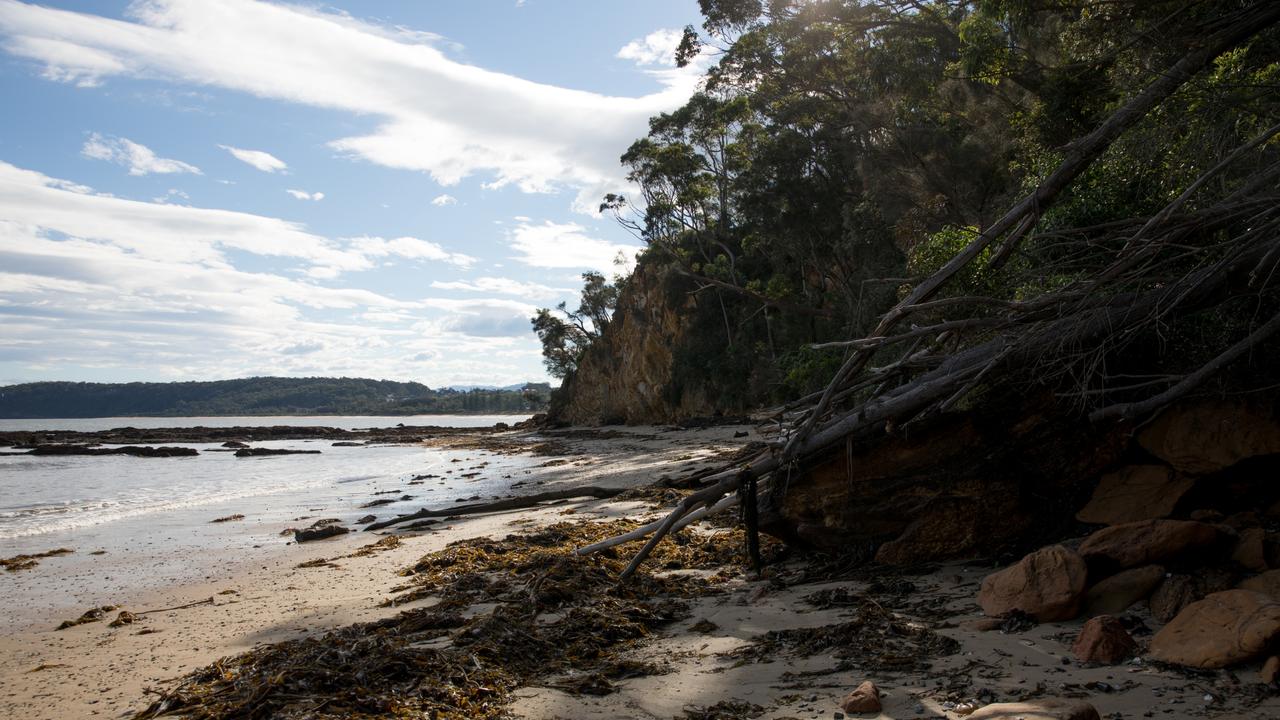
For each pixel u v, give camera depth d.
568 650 5.96
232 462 44.12
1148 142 8.76
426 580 9.73
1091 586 5.84
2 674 6.68
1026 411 7.96
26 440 67.12
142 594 10.34
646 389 68.19
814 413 8.64
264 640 7.38
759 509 9.24
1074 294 7.58
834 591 7.32
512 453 44.75
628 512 14.95
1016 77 17.09
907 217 27.09
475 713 4.71
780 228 39.97
